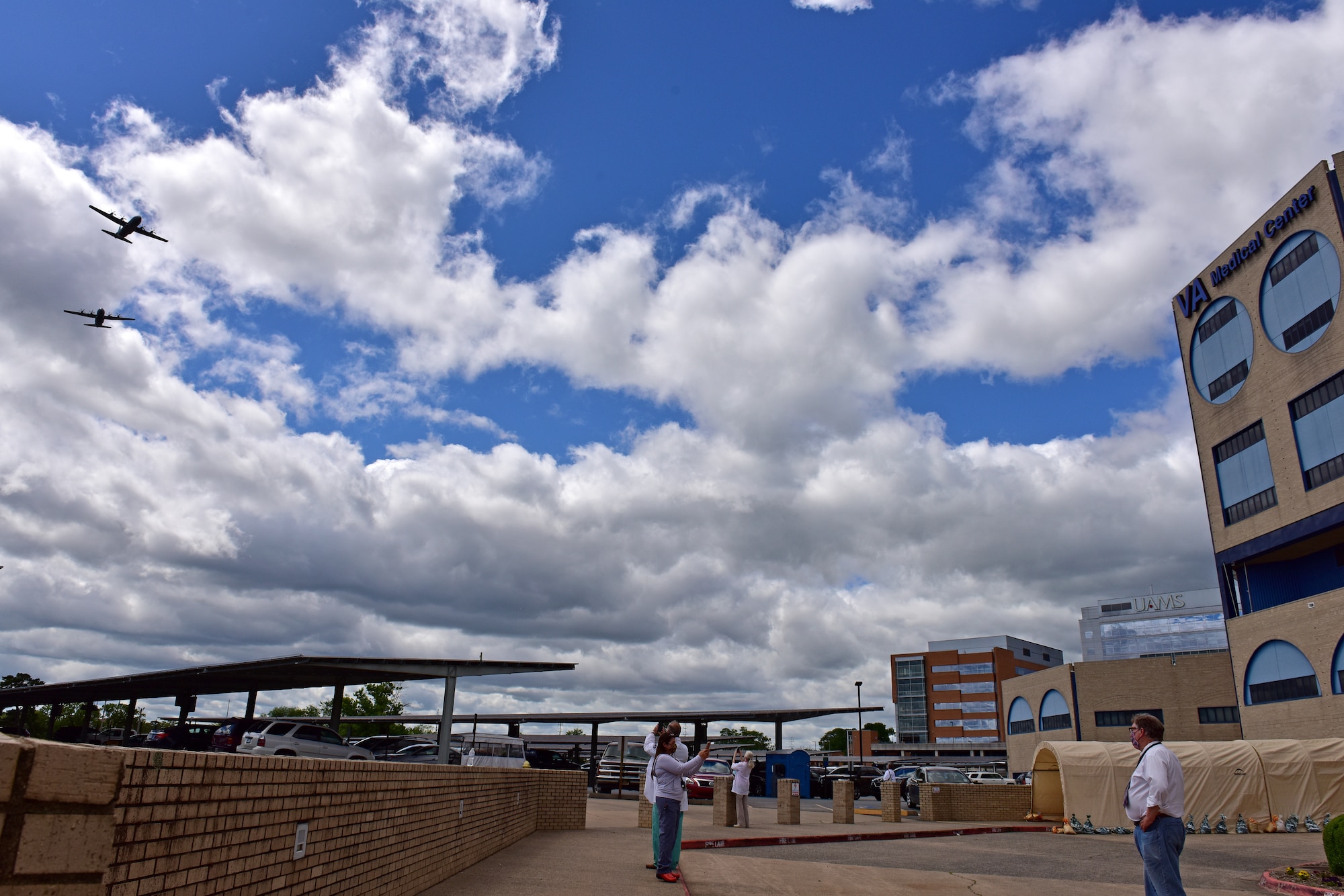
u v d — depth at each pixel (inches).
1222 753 904.9
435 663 940.6
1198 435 1860.2
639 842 640.4
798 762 1530.5
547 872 438.3
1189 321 1894.7
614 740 2320.4
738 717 1979.6
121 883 140.7
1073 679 2236.7
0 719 1552.7
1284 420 1588.3
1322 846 727.1
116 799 108.3
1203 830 869.2
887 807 965.2
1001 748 3966.5
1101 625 3941.9
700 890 418.9
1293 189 1576.0
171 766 156.8
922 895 436.1
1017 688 2642.7
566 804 745.6
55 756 99.7
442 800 383.6
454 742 1349.7
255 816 193.2
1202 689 2003.0
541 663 966.4
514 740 1422.2
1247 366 1700.3
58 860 100.0
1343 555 1571.1
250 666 946.7
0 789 93.0
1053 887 479.5
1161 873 281.0
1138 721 301.6
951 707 4813.0
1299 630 1497.3
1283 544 1582.2
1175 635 3752.5
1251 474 1688.0
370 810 279.7
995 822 979.3
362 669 930.7
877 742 5541.3
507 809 567.8
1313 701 1444.4
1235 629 1684.3
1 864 94.3
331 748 1002.7
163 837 153.7
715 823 858.1
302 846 221.0
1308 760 896.3
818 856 611.8
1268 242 1636.3
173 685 1171.3
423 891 351.3
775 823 912.3
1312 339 1518.2
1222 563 1768.0
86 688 1208.2
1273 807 882.1
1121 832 842.2
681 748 458.9
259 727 967.0
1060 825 920.9
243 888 186.4
